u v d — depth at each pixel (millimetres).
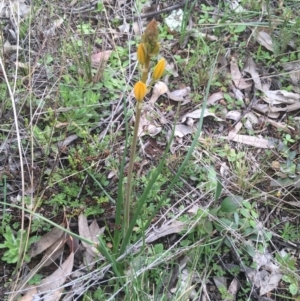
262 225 500
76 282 434
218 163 540
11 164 510
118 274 415
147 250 462
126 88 554
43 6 632
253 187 522
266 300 456
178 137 554
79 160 493
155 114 566
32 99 548
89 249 465
